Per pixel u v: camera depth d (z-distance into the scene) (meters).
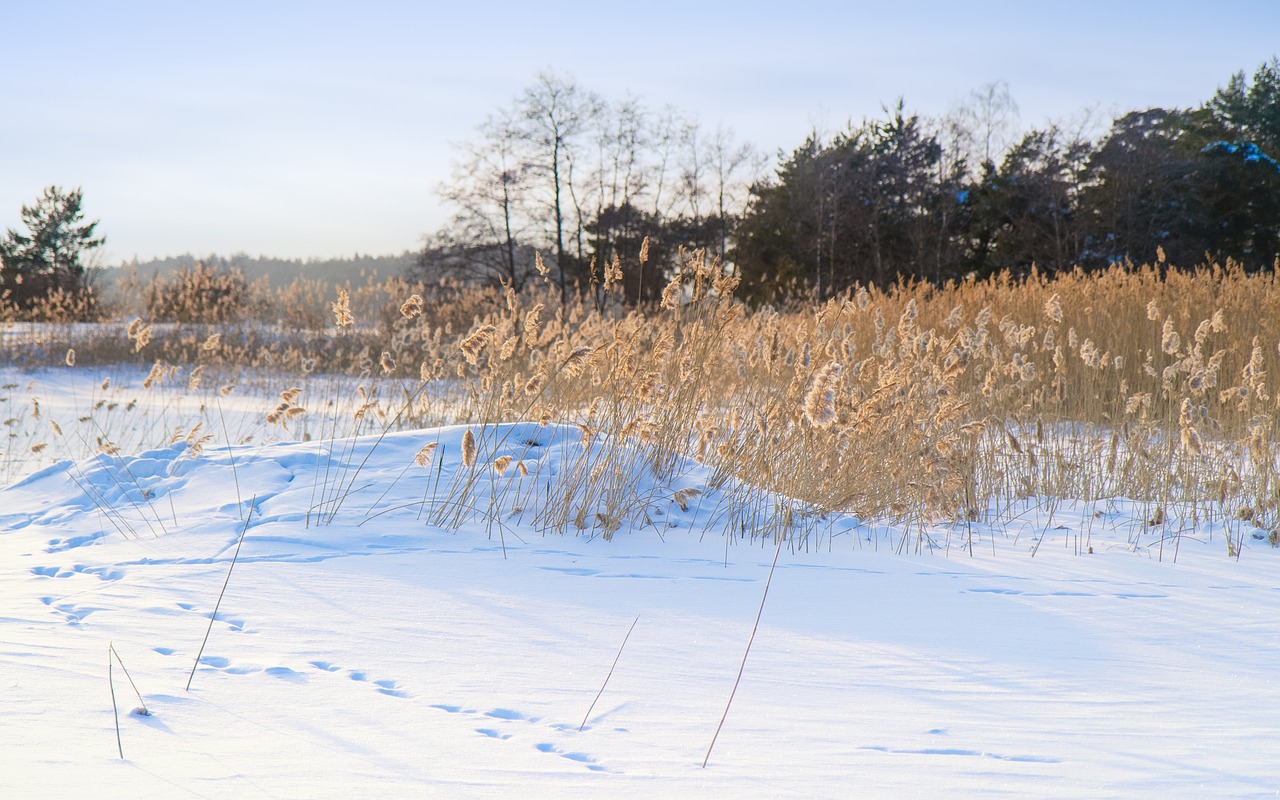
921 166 39.53
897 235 39.12
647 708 3.23
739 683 3.53
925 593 5.04
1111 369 11.09
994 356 9.36
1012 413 9.16
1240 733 3.04
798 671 3.70
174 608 4.33
